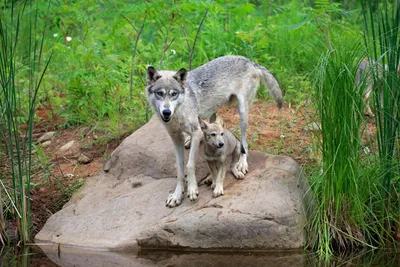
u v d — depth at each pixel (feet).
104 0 41.93
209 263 28.86
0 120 32.32
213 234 29.30
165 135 35.55
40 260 29.81
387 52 29.86
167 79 29.73
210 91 32.07
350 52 29.81
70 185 36.65
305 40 46.73
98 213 32.60
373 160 32.17
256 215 29.17
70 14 49.44
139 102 41.60
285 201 29.81
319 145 32.14
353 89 29.55
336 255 29.48
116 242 30.50
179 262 29.17
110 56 42.78
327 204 30.37
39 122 43.47
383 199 30.71
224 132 30.55
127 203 32.48
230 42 47.19
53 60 49.19
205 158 30.42
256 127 39.83
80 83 42.70
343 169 29.68
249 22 49.19
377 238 31.14
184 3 38.68
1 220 32.12
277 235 29.17
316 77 28.91
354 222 30.37
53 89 47.01
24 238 31.94
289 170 31.22
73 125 42.68
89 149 40.01
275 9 54.29
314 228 30.25
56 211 35.04
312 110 40.45
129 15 42.01
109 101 42.01
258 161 32.65
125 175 34.81
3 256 30.48
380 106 30.37
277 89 34.47
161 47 46.34
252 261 28.84
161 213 30.96
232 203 29.71
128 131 40.57
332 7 40.04
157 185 33.09
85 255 30.37
